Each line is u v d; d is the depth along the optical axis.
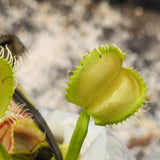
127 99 0.14
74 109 0.51
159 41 0.67
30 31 0.60
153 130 0.48
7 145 0.16
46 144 0.17
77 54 0.59
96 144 0.18
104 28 0.67
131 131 0.47
